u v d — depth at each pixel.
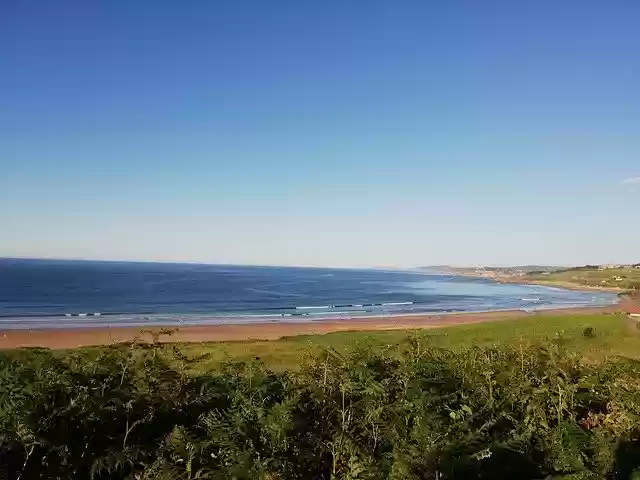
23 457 5.55
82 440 5.85
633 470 6.67
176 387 6.64
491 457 6.60
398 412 6.53
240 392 6.43
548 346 9.21
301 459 6.03
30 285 99.56
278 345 25.05
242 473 5.33
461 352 8.74
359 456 5.93
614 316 42.09
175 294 87.62
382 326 47.09
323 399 6.63
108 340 34.03
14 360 6.27
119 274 159.62
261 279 161.38
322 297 92.62
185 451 5.54
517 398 7.50
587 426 7.58
